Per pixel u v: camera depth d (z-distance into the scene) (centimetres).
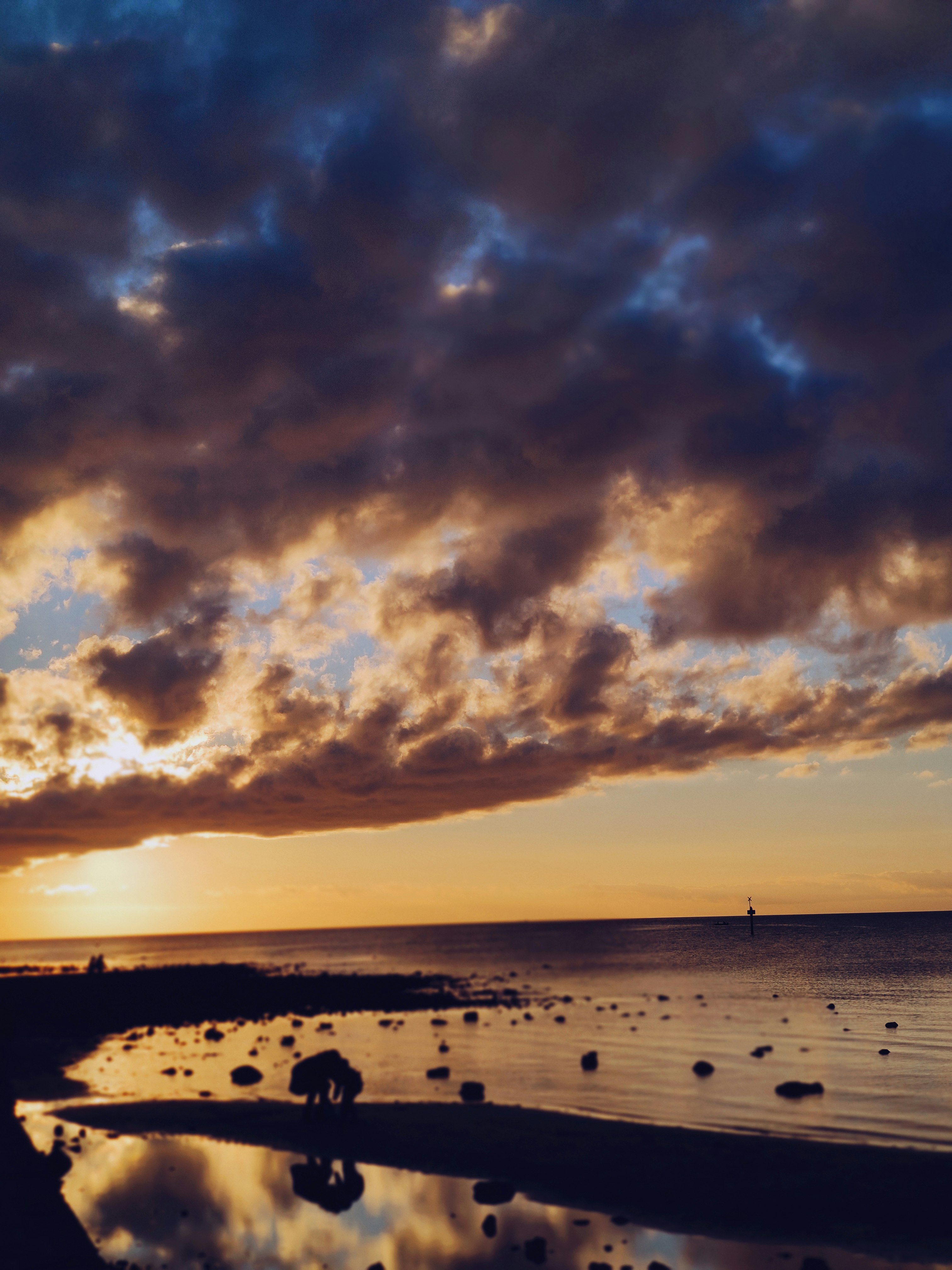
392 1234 1797
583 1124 2595
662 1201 1916
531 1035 4738
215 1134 2616
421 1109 2881
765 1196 1920
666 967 10988
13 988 7362
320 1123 2706
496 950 18300
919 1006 6000
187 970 9625
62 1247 1332
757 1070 3544
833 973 9419
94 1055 4422
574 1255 1653
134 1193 2092
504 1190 2005
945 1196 1866
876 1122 2595
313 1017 5816
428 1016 5756
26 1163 1766
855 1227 1722
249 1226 1859
